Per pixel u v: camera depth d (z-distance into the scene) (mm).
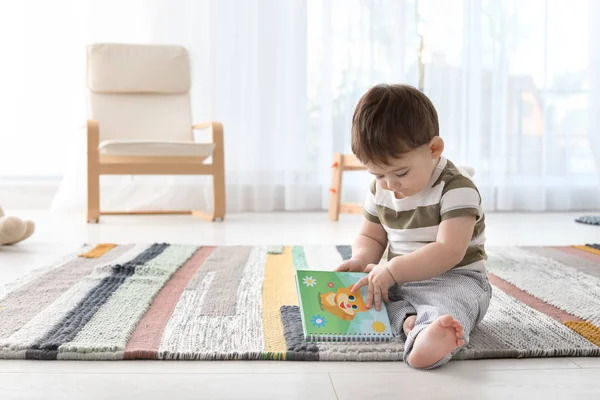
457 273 1142
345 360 1009
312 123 3410
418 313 1060
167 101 3270
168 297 1376
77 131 3297
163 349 1026
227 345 1052
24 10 3365
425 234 1140
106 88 3176
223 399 863
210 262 1784
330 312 1104
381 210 1194
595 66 3412
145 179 3365
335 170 3047
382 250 1258
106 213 3143
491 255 1943
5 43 3387
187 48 3346
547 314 1265
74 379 930
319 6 3361
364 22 3352
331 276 1172
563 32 3414
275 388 899
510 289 1488
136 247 2006
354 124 1087
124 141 2787
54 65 3404
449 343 958
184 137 3215
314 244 2244
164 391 888
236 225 2799
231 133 3369
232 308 1282
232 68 3336
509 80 3410
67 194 3279
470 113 3424
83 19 3311
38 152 3477
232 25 3318
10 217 2104
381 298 1118
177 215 3184
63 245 2170
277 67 3357
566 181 3453
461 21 3371
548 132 3414
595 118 3441
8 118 3438
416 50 3373
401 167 1067
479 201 1122
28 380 925
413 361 970
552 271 1692
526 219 3111
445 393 885
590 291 1459
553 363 1007
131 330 1122
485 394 882
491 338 1097
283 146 3391
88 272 1615
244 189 3404
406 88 1097
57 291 1407
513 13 3383
